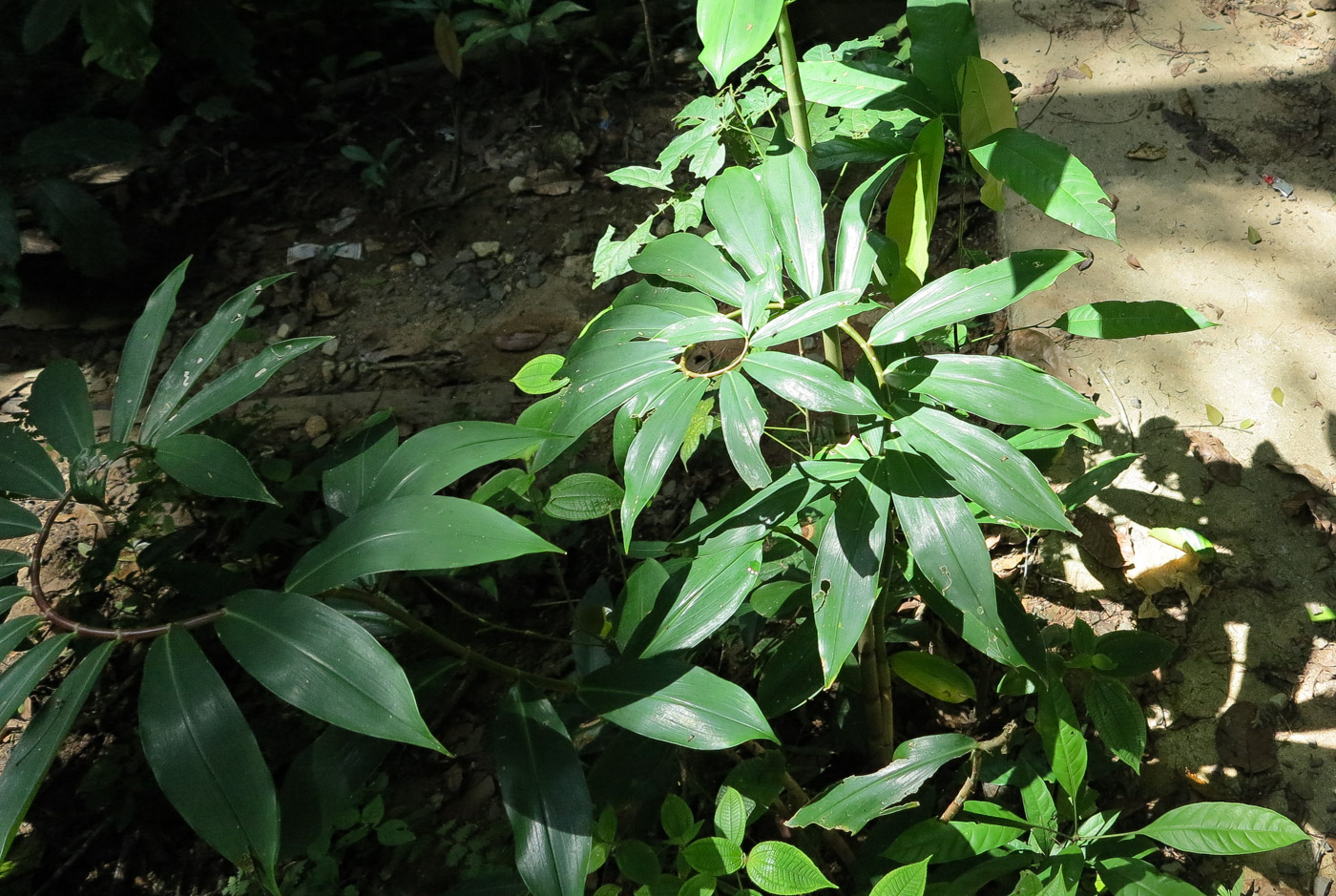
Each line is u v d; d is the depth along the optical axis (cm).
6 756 247
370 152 416
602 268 238
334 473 138
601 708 126
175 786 94
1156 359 270
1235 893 167
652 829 162
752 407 110
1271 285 281
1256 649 217
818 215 128
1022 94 352
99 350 355
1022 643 148
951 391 118
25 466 120
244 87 427
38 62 441
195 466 109
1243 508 238
